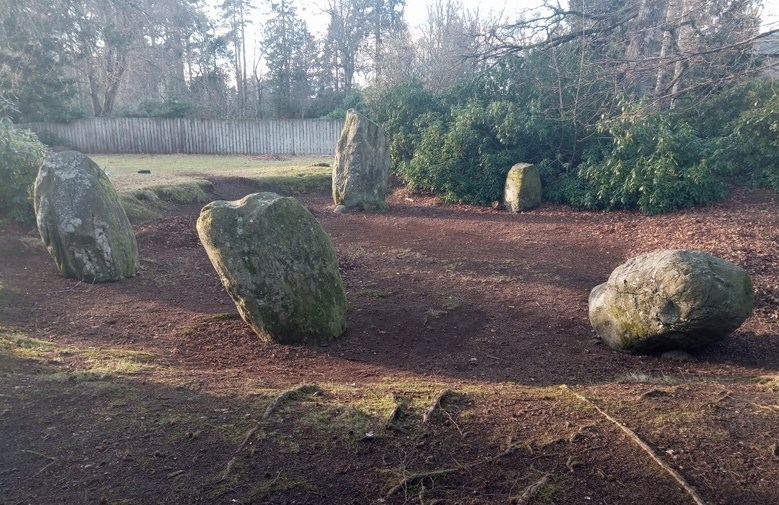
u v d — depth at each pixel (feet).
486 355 18.20
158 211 40.29
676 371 16.24
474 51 71.56
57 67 85.30
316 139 93.71
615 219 39.65
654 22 51.24
